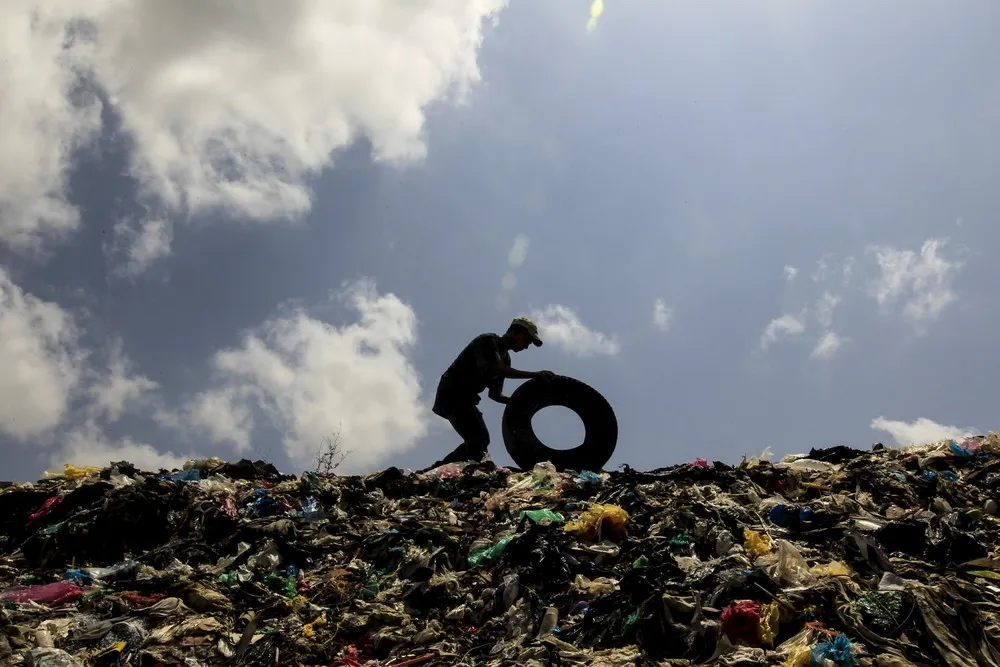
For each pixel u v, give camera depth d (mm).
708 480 9164
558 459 10992
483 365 10836
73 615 6188
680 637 5188
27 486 9641
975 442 10156
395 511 8977
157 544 7930
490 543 7344
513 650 5438
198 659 5652
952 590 5566
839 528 7059
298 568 7422
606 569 6570
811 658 4723
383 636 5945
